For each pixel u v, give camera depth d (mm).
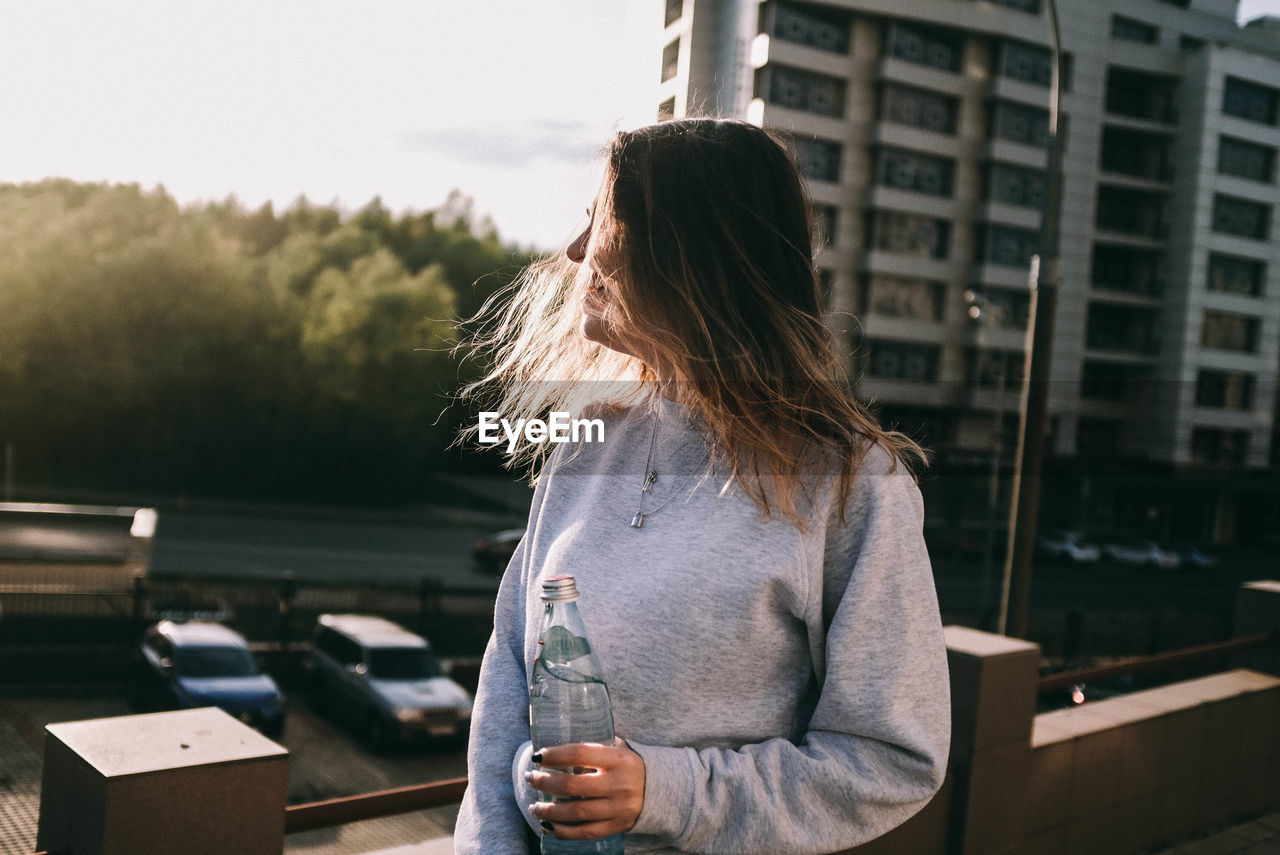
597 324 930
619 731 830
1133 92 39281
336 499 42312
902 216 31906
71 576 24719
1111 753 2623
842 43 30812
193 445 42719
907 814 815
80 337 42500
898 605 828
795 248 886
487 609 23406
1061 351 37594
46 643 17562
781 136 969
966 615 23156
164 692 13570
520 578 1034
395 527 39188
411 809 1565
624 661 822
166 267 42375
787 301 873
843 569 845
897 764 795
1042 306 7309
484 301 1131
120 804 1296
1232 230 39531
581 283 1010
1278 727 3348
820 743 815
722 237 854
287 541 34375
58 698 16500
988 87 33969
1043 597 27203
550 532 970
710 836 767
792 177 901
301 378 42281
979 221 33312
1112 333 39031
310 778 13219
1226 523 35000
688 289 844
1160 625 19922
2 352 42000
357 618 16641
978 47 33812
